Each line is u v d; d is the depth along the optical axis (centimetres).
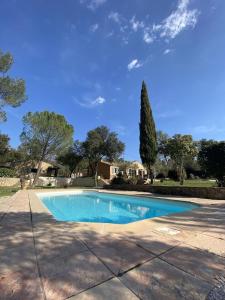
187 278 255
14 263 302
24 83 1521
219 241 398
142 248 359
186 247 364
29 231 472
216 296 216
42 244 383
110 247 365
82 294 223
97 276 261
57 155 2895
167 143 1994
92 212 1138
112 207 1299
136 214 1080
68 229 488
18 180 2903
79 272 272
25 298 217
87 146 3077
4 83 1416
